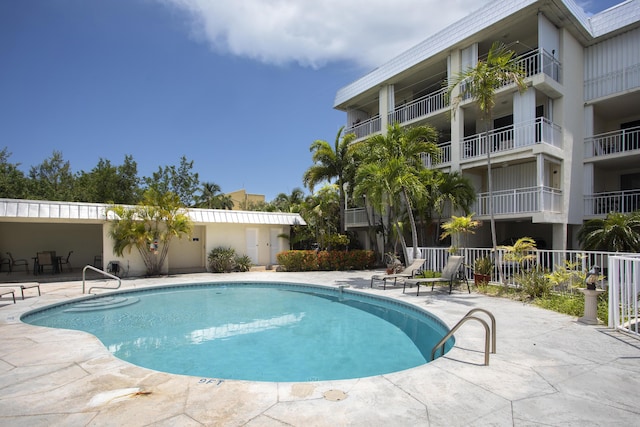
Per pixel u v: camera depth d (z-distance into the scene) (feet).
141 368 13.87
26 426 9.40
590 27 47.52
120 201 85.35
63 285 40.06
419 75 61.52
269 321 27.02
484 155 47.80
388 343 21.54
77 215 45.42
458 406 10.46
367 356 19.26
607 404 10.56
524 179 48.88
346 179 60.34
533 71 45.62
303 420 9.64
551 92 44.55
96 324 25.99
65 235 58.70
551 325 20.03
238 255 60.70
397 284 38.73
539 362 14.12
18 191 74.74
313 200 67.21
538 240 51.93
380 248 65.77
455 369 13.42
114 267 47.88
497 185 52.39
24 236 55.57
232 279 45.39
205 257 59.47
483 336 17.89
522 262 30.91
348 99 71.72
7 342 17.49
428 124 59.93
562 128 44.98
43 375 13.14
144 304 33.30
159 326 25.54
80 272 52.75
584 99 49.06
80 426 9.39
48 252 50.06
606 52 47.55
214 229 59.11
